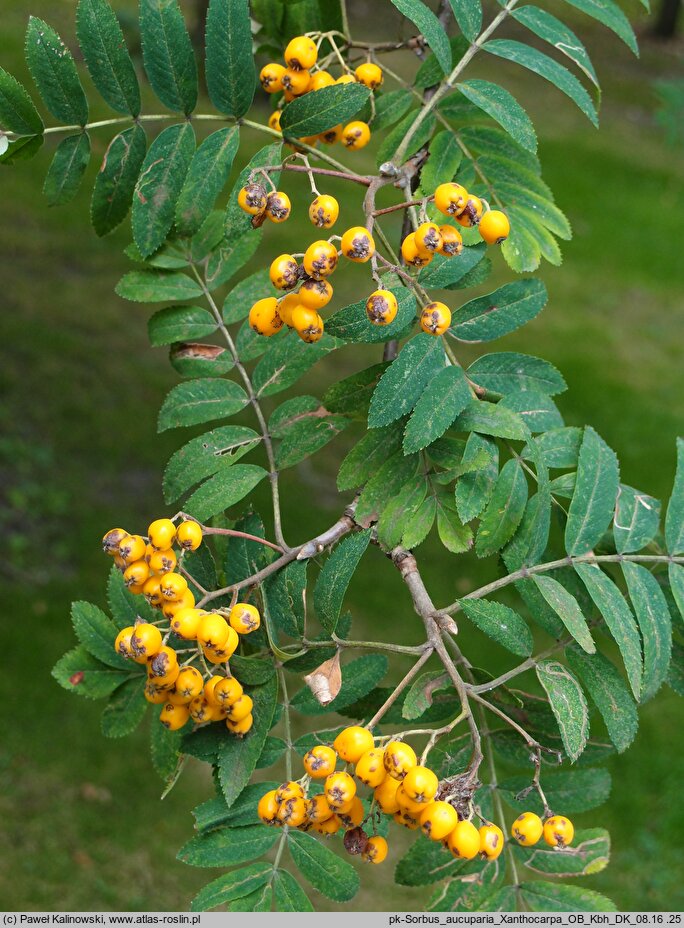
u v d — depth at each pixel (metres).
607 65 4.30
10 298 1.90
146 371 1.83
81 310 1.93
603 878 1.18
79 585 1.44
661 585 0.49
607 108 3.89
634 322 2.35
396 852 1.19
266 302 0.45
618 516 0.48
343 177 0.47
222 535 0.51
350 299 2.05
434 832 0.41
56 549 1.49
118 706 0.50
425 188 0.54
